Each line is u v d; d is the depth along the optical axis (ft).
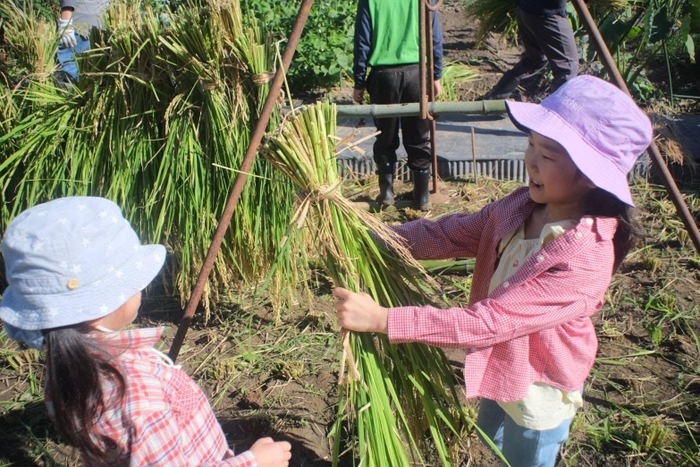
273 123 10.88
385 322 6.55
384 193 17.28
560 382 6.69
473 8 23.77
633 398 10.50
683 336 11.91
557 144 6.12
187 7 11.68
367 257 7.32
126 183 11.42
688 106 23.04
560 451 9.50
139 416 5.03
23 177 12.30
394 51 16.31
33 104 12.46
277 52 10.59
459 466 9.34
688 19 19.69
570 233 6.22
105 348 4.99
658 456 9.37
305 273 12.04
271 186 11.07
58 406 4.85
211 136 11.12
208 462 5.74
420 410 7.88
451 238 7.59
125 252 5.13
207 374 11.32
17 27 12.89
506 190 18.03
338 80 24.41
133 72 11.09
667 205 16.42
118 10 11.37
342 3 26.00
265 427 10.03
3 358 11.87
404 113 12.78
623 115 6.04
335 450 6.89
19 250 4.81
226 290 13.43
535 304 6.25
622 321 12.42
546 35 19.69
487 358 6.65
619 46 22.26
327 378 11.14
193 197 11.17
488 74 26.00
